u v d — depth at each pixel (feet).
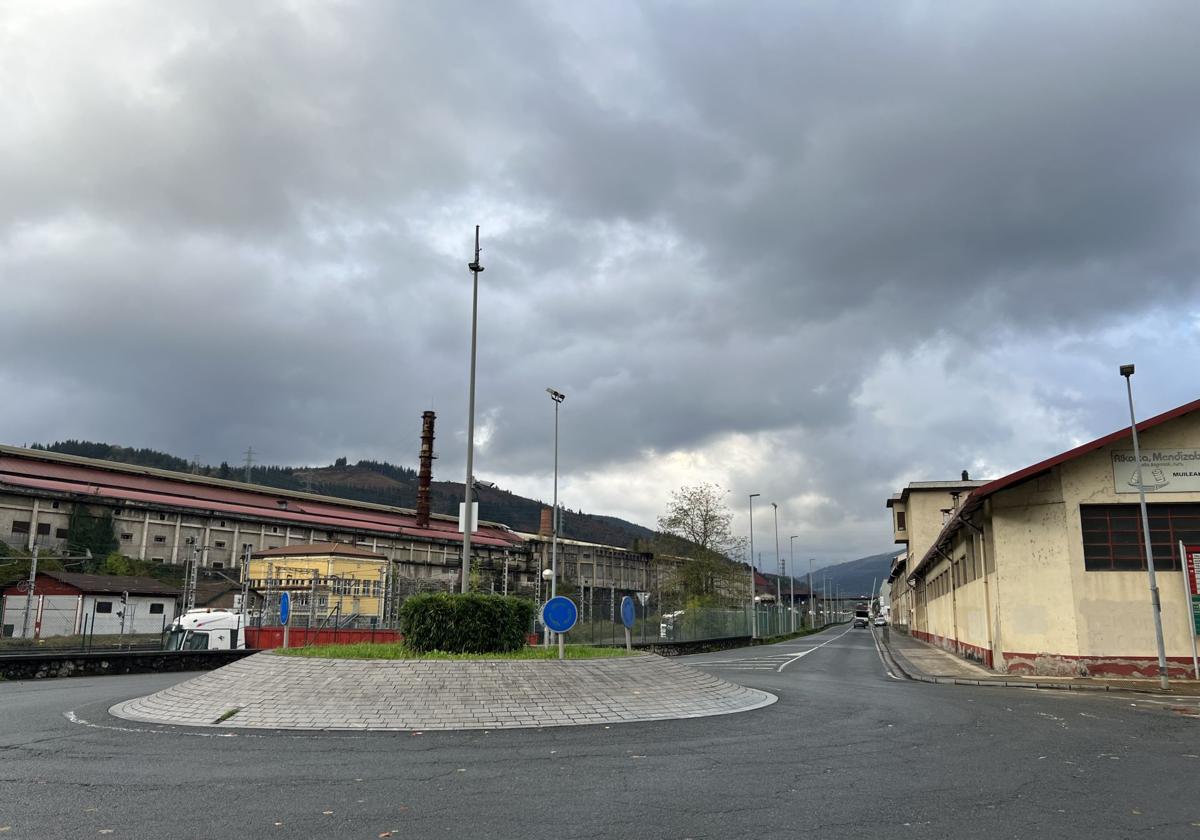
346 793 26.86
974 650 107.76
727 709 51.11
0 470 220.43
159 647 146.61
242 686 46.62
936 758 34.24
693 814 24.35
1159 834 22.61
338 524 281.33
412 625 55.26
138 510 231.91
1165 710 54.54
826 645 184.75
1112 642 78.89
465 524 62.85
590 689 48.14
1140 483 75.31
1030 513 83.76
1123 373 75.87
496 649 56.18
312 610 141.38
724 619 187.83
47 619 177.47
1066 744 38.75
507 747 36.14
